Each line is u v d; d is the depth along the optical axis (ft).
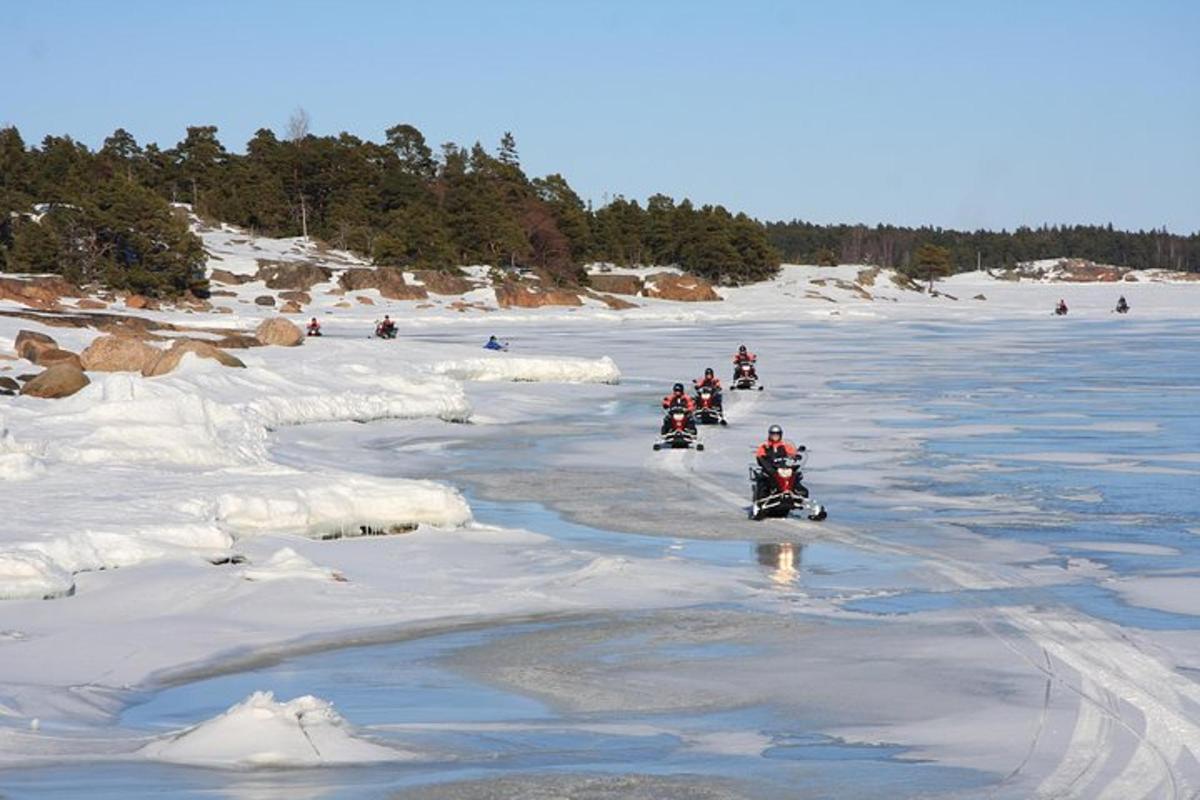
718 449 142.20
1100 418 168.76
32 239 476.13
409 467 127.24
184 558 74.74
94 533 74.23
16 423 116.98
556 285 643.86
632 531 94.02
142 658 57.82
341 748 43.21
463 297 565.94
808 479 118.93
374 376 178.70
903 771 41.34
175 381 154.40
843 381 233.55
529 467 128.36
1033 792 38.83
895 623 64.75
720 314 562.25
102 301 435.53
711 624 64.95
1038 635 61.36
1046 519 97.30
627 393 209.36
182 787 38.34
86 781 38.96
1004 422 165.27
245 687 53.72
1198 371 249.34
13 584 66.59
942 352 318.45
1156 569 78.43
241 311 475.72
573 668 56.80
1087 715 47.70
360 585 72.08
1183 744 43.91
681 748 44.57
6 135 637.71
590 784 39.88
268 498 86.69
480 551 82.99
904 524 95.96
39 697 50.70
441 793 38.60
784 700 51.31
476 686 54.08
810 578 76.79
